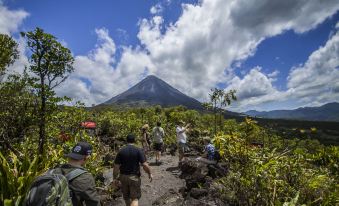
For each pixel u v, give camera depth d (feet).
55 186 10.55
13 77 25.05
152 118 92.17
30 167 16.67
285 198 19.99
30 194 10.48
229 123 73.82
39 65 25.49
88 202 11.53
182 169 34.12
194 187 26.78
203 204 22.45
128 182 20.76
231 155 26.76
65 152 26.71
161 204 25.12
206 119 91.66
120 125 71.72
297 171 22.40
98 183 27.66
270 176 20.84
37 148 23.77
